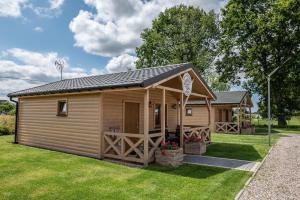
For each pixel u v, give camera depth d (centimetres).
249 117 2564
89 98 877
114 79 870
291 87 2580
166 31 3362
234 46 2780
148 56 3397
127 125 987
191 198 461
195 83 1072
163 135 792
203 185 539
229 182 568
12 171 646
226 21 2722
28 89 1230
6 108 3191
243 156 912
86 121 881
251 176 630
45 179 576
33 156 852
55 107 1015
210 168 704
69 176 602
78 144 905
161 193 487
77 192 489
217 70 2912
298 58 2392
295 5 2250
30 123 1135
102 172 642
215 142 1341
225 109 2495
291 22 2341
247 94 2277
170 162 719
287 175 644
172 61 3203
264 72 2588
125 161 773
